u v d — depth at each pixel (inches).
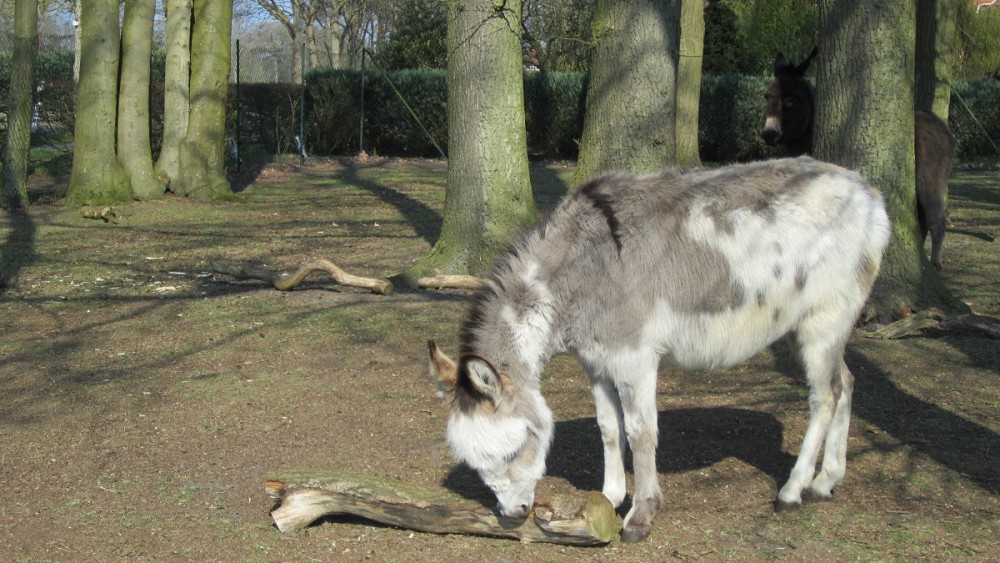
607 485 178.4
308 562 163.6
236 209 614.2
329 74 1018.7
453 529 171.6
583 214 170.2
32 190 637.9
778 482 196.9
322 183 773.9
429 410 241.6
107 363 283.0
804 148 381.1
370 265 433.7
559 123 1029.2
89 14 585.3
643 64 344.8
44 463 209.9
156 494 193.3
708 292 166.9
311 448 217.2
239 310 338.3
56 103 730.2
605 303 163.3
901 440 218.7
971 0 1163.9
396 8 1563.7
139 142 621.6
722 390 259.8
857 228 177.9
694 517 179.8
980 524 174.2
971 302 345.7
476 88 366.9
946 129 390.0
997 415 233.5
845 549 165.0
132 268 423.2
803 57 1119.0
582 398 252.4
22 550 169.0
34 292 374.9
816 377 180.2
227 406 245.3
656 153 349.1
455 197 379.2
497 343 162.1
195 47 639.1
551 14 1106.1
